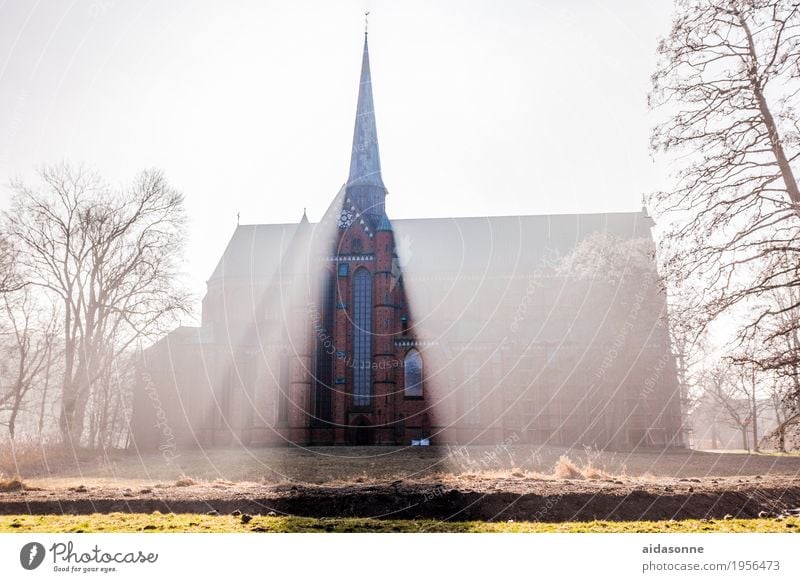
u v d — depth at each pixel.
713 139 24.81
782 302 25.39
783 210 23.61
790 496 26.16
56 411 67.50
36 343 62.31
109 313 54.41
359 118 92.38
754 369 23.94
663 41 25.48
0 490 27.91
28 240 48.31
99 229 50.31
